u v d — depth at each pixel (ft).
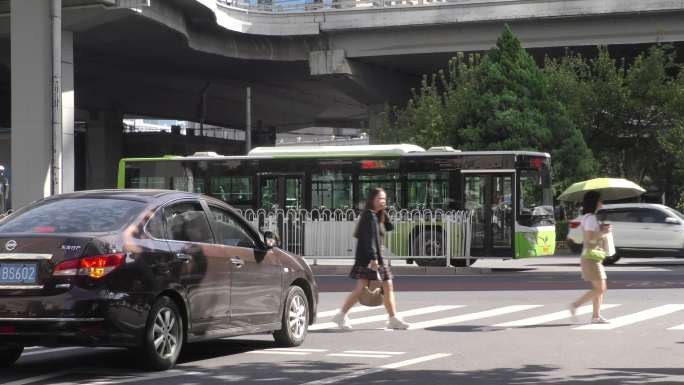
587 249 54.29
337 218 105.70
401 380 35.63
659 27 175.11
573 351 43.68
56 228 37.01
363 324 55.77
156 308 36.96
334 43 201.77
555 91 166.71
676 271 97.14
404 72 226.17
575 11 177.27
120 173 113.39
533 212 101.76
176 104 284.61
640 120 165.78
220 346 46.50
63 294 34.88
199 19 185.98
